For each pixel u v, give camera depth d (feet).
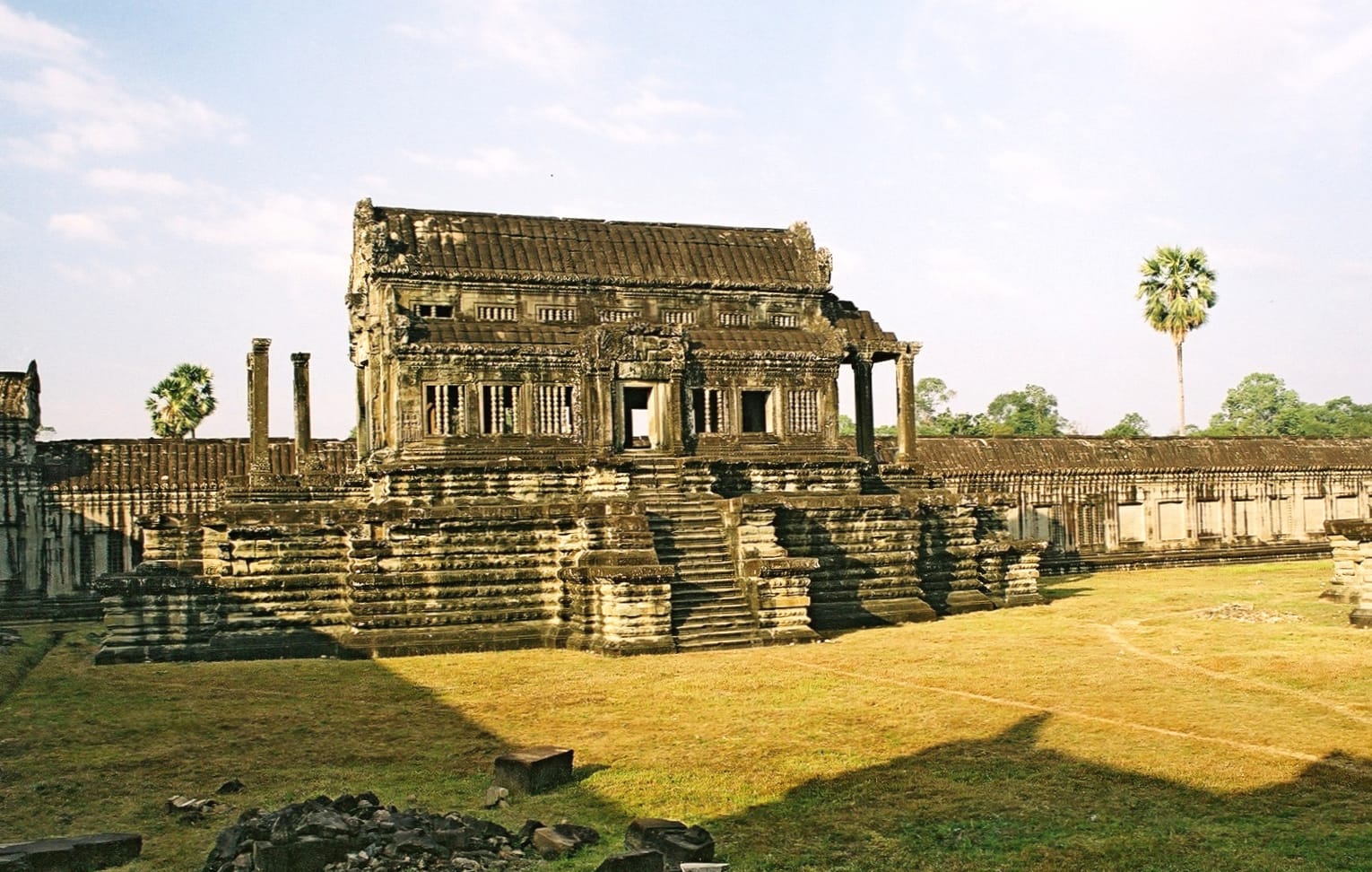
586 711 75.46
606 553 103.86
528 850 47.21
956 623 117.80
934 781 57.00
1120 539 201.87
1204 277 246.68
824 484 130.82
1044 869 44.98
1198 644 95.20
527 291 128.77
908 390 145.79
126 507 164.55
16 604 157.58
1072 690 77.56
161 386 230.07
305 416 152.15
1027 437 205.36
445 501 115.85
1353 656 86.02
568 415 123.65
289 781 59.16
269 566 107.24
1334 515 220.64
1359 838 47.57
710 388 130.00
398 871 43.11
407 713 76.18
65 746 67.87
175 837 49.93
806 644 104.58
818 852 47.32
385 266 124.06
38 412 166.81
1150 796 53.93
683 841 45.85
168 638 104.58
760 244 141.08
